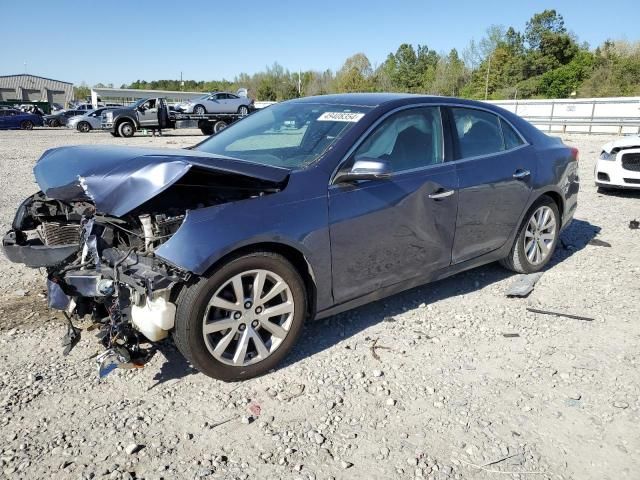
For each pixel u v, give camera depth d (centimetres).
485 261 457
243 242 300
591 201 846
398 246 377
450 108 425
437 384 321
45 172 348
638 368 339
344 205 342
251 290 317
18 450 259
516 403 302
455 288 470
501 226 454
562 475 248
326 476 246
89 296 302
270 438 271
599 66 5647
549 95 5962
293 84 9156
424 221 387
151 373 329
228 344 311
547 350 362
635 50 6038
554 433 277
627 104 2552
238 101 3344
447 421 286
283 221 316
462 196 410
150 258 292
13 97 8294
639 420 288
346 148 354
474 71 6762
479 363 345
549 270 516
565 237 630
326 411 293
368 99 405
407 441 270
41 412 289
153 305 289
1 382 318
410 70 8300
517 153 464
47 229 358
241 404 298
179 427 279
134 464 251
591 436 275
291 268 325
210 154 368
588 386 319
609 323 402
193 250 285
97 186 295
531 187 468
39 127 3788
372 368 338
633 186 836
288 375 329
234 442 268
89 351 356
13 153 1669
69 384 317
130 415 288
